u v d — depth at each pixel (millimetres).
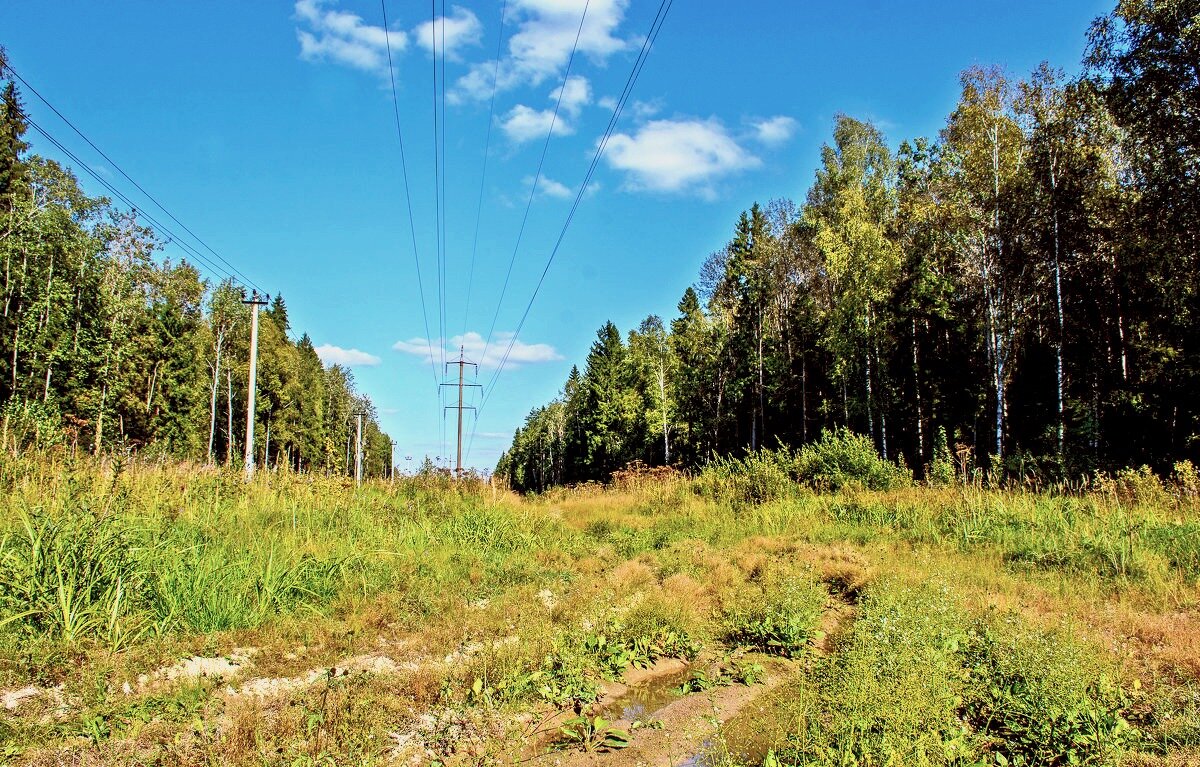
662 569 10633
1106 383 22125
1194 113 18500
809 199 37156
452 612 7996
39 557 6480
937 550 11133
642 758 4746
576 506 20703
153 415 37281
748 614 7848
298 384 61656
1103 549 10047
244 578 7750
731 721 5312
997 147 23469
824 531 13484
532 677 5879
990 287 24078
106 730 4543
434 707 5359
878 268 27656
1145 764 4504
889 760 4230
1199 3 17922
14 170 28250
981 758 4633
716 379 40312
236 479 12750
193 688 5250
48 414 20125
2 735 4363
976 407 26625
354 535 11109
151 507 9430
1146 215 19797
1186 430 19844
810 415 36562
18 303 26844
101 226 32875
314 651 6535
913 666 5262
